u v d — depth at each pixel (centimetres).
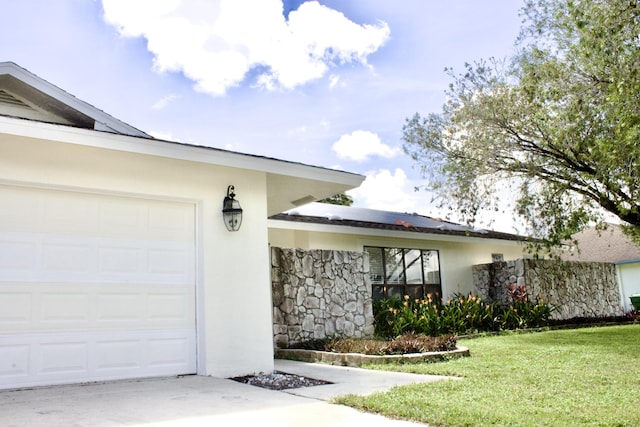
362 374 749
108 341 662
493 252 1908
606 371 728
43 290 629
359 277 1245
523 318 1534
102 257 674
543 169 1320
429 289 1669
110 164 684
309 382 688
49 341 624
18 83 904
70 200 662
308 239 1405
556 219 1331
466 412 487
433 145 1413
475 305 1476
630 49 1020
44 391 586
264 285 789
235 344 746
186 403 536
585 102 1147
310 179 854
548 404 528
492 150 1330
